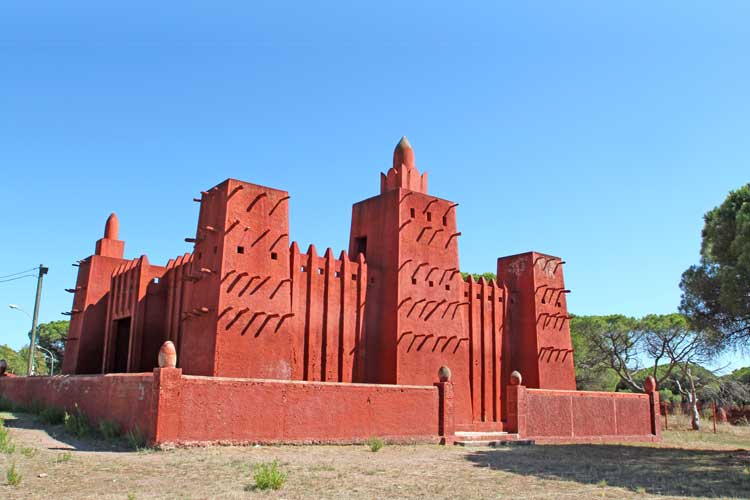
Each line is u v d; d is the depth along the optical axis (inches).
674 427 1672.0
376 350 1000.2
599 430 1115.9
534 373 1178.6
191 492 431.5
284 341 862.5
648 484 552.7
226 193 851.4
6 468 489.4
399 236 1012.5
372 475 544.1
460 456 725.3
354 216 1118.4
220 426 658.2
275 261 878.4
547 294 1237.1
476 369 1125.1
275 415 704.4
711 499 473.1
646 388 1261.1
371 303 1011.9
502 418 1153.4
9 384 1114.7
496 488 504.1
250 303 838.5
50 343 2330.2
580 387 1951.3
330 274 976.3
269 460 588.7
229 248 833.5
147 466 529.0
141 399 652.1
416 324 1001.5
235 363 808.9
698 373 1957.4
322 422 745.0
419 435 843.4
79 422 734.5
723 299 821.9
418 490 479.8
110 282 1181.7
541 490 501.7
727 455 850.1
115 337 1130.0
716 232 842.8
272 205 891.4
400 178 1064.8
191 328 855.1
